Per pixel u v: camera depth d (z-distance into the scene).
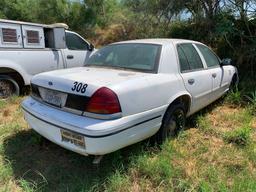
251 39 7.95
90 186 3.05
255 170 3.46
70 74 3.46
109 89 2.99
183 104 4.12
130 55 3.94
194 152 3.81
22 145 3.95
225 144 4.12
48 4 19.69
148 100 3.34
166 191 3.03
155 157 3.59
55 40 6.91
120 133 3.00
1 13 18.97
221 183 3.12
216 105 5.82
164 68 3.76
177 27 11.38
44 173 3.32
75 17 19.80
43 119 3.29
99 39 19.12
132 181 3.18
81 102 3.04
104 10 20.80
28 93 6.75
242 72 7.87
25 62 6.34
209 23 9.49
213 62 5.23
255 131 4.58
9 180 3.16
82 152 3.03
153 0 11.48
